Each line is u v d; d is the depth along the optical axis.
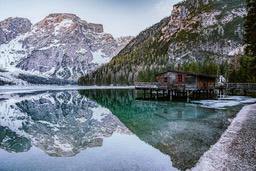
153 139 23.77
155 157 18.41
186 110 43.06
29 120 39.06
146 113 41.91
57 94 103.56
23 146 23.47
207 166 15.67
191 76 64.19
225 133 23.83
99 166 17.27
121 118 38.16
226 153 17.59
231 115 34.81
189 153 18.64
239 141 20.34
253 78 69.44
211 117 34.25
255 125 26.33
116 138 25.23
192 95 68.50
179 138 23.23
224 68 109.19
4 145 23.92
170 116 37.19
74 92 117.06
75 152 21.08
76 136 27.20
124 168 16.61
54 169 17.06
